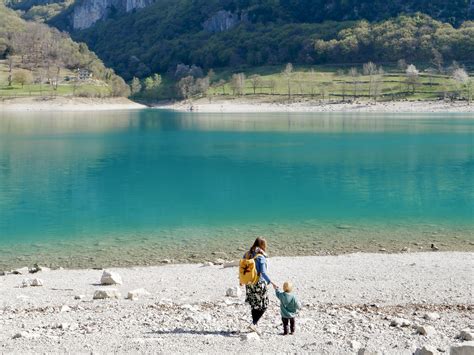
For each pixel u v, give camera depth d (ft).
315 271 86.33
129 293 71.82
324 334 53.11
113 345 49.67
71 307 66.39
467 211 145.89
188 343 50.19
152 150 317.42
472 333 50.57
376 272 85.20
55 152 304.09
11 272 90.74
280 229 125.39
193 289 76.74
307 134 417.28
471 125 493.77
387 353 46.29
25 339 51.96
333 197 169.78
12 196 174.19
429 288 75.66
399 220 134.51
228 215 143.64
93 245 112.16
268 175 220.02
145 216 143.33
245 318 59.98
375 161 262.06
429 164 250.37
